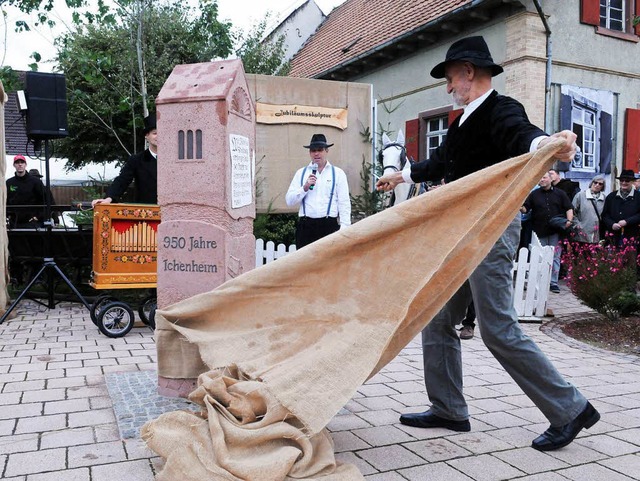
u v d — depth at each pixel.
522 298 8.24
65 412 3.97
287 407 2.80
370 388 4.75
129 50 11.48
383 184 4.36
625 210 10.74
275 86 10.77
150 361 5.37
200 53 11.66
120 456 3.27
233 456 2.83
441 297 3.16
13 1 9.75
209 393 3.11
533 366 3.45
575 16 13.44
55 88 7.60
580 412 3.47
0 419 3.83
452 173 3.72
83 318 7.47
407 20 16.22
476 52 3.59
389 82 16.67
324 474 2.78
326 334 3.12
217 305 3.47
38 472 3.07
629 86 14.55
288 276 3.27
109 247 6.46
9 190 10.29
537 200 10.78
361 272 3.15
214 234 4.21
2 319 7.10
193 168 4.24
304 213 7.18
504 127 3.41
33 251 7.71
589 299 8.08
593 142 14.08
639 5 14.50
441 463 3.29
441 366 3.77
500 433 3.77
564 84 13.35
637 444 3.61
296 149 10.91
